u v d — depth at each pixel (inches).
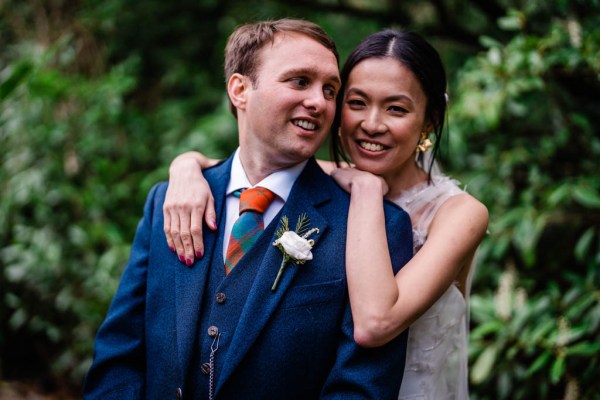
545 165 113.6
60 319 140.6
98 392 60.9
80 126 145.9
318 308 56.0
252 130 59.8
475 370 94.5
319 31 59.8
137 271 64.3
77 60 163.3
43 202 139.3
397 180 72.5
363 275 55.4
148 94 184.1
